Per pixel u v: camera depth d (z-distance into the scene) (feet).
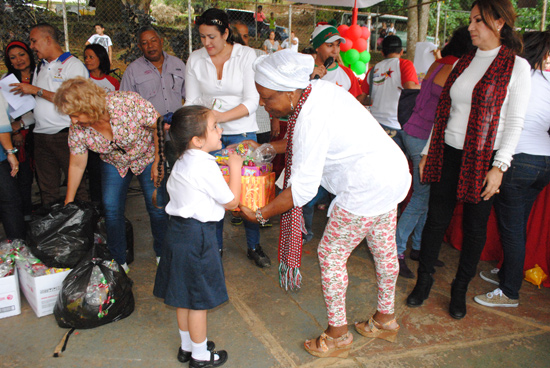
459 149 7.89
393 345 7.66
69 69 11.16
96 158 13.08
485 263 10.94
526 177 8.09
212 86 9.52
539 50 7.89
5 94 10.50
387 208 6.44
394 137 11.50
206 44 8.84
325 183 6.89
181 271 6.46
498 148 7.49
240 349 7.52
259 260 10.60
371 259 11.19
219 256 6.72
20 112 10.77
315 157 5.98
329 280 6.91
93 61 13.35
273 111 6.37
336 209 6.54
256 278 10.11
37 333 7.83
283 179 7.49
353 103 6.27
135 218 13.91
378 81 11.89
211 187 6.31
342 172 6.35
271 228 13.30
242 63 9.32
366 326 7.87
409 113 10.52
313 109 5.92
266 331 8.05
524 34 8.26
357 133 6.10
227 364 7.11
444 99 7.97
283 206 6.50
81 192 12.91
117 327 8.07
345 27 21.67
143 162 9.11
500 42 7.21
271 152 8.15
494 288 9.70
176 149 6.46
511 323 8.35
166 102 11.59
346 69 12.44
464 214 8.19
